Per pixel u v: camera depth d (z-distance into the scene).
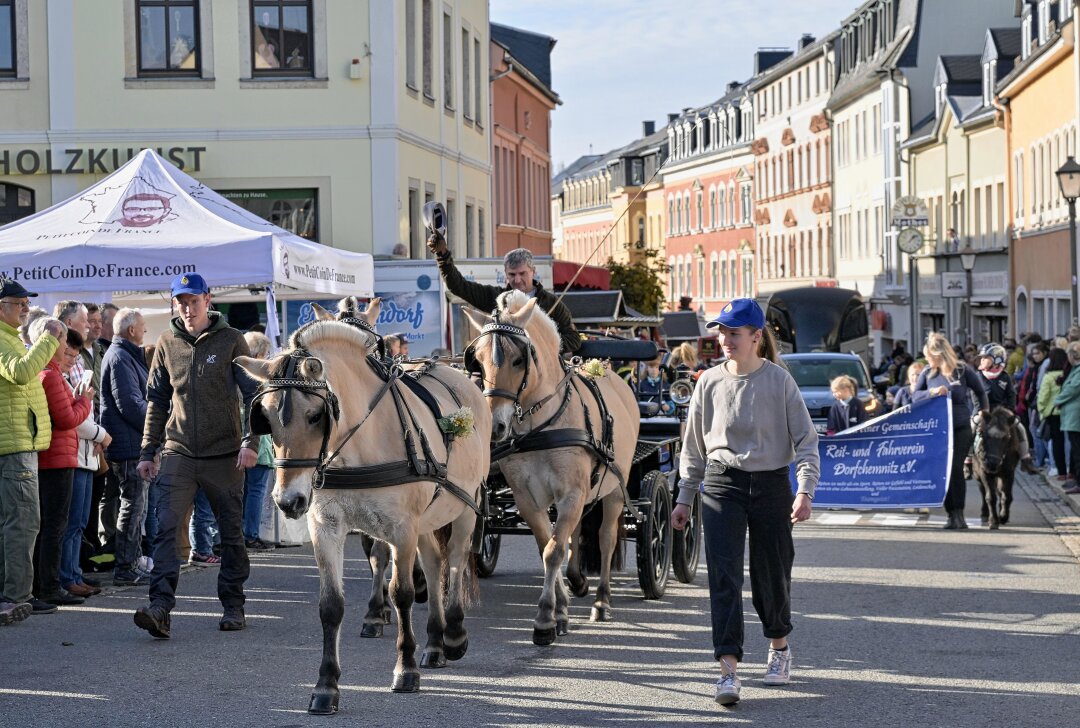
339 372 8.34
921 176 65.44
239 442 10.95
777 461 8.55
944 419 17.58
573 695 8.79
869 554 15.08
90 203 15.60
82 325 11.91
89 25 27.84
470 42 38.12
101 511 13.69
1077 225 39.09
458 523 9.72
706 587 13.06
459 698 8.73
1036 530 17.25
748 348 8.59
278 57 28.52
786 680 9.01
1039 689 8.88
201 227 15.15
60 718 8.31
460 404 9.66
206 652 10.12
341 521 8.44
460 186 36.16
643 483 12.32
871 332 74.00
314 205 28.70
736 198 102.25
